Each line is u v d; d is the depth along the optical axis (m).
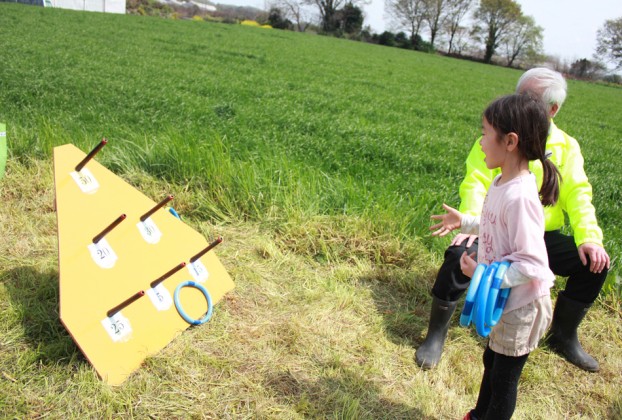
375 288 3.88
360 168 7.13
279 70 20.66
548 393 3.07
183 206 4.69
